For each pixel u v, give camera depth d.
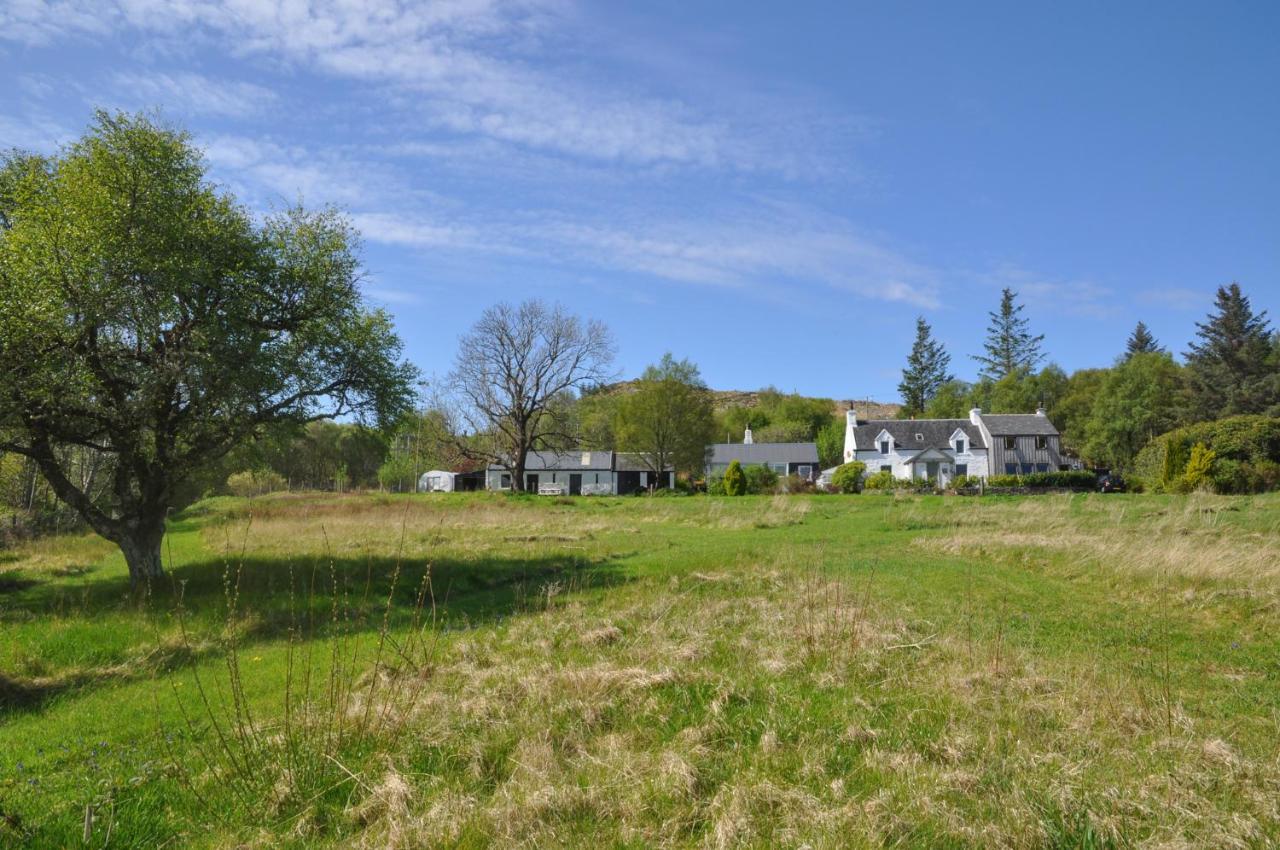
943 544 18.52
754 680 7.96
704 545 21.47
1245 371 65.25
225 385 15.73
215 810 5.67
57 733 8.07
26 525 30.61
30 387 14.20
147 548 17.09
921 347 98.69
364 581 16.33
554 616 12.38
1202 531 17.62
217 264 16.59
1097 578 13.72
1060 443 69.31
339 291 18.27
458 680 8.76
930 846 4.73
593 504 43.62
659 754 6.13
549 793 5.48
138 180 15.40
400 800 5.52
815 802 5.22
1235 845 4.62
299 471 70.19
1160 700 7.43
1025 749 5.98
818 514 29.52
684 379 76.94
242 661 10.98
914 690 7.63
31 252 14.07
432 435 61.81
